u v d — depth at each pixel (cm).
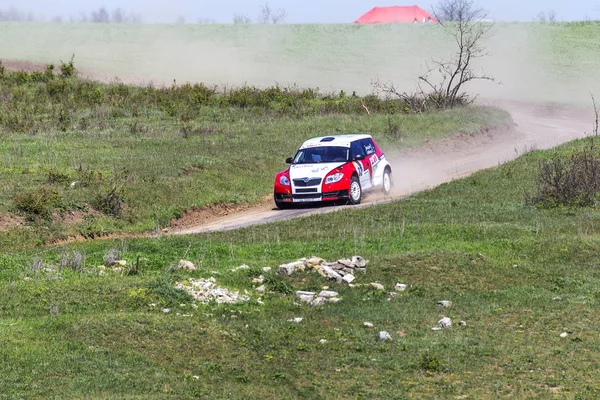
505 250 6488
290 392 3722
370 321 4850
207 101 16338
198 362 4034
